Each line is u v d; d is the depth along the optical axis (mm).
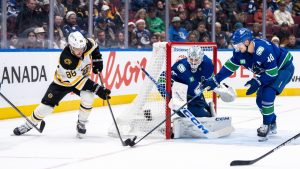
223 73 6891
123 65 11477
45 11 10234
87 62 6773
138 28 12336
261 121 8859
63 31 10664
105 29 11617
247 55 6832
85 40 6570
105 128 7965
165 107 6832
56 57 9891
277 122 8773
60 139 6906
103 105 11141
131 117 7004
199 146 6391
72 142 6676
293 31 14367
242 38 6676
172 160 5566
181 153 5945
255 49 6656
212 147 6336
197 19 13312
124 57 11492
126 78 11586
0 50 8766
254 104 11617
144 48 12227
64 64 6680
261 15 14039
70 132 7520
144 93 6957
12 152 6000
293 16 14633
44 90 9656
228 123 7215
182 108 6836
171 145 6441
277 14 14242
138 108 6984
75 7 10891
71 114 9695
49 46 10359
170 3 12938
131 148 6250
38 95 9539
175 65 7016
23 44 9977
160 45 6840
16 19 9844
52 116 9398
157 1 12664
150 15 12555
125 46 12102
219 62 13023
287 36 14281
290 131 7750
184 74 6938
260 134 6828
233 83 13188
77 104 10484
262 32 13914
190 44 7113
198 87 6996
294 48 14328
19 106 9164
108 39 11711
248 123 8586
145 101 6961
